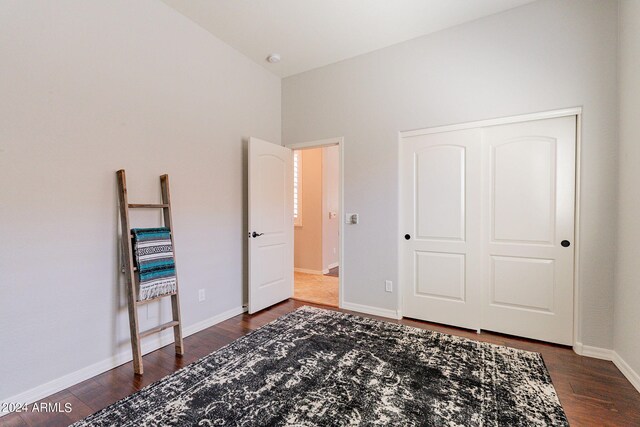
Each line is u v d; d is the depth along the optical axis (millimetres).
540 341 2639
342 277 3578
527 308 2695
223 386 1943
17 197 1782
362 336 2719
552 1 2518
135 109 2387
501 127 2768
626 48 2158
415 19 2820
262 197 3475
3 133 1727
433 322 3104
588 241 2381
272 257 3643
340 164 3590
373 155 3377
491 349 2461
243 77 3443
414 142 3182
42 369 1882
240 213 3418
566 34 2469
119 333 2283
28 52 1817
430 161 3092
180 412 1699
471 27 2855
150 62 2490
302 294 4191
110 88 2223
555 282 2586
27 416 1711
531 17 2598
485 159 2844
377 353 2375
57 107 1946
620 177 2232
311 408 1714
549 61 2535
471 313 2912
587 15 2398
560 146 2541
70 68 2004
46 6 1890
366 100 3422
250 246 3312
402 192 3256
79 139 2055
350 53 3426
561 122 2537
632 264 2043
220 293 3154
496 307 2822
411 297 3219
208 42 3008
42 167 1882
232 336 2756
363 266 3441
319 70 3742
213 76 3068
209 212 3031
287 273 3924
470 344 2555
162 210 2598
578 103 2424
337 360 2262
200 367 2197
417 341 2611
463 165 2932
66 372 1988
